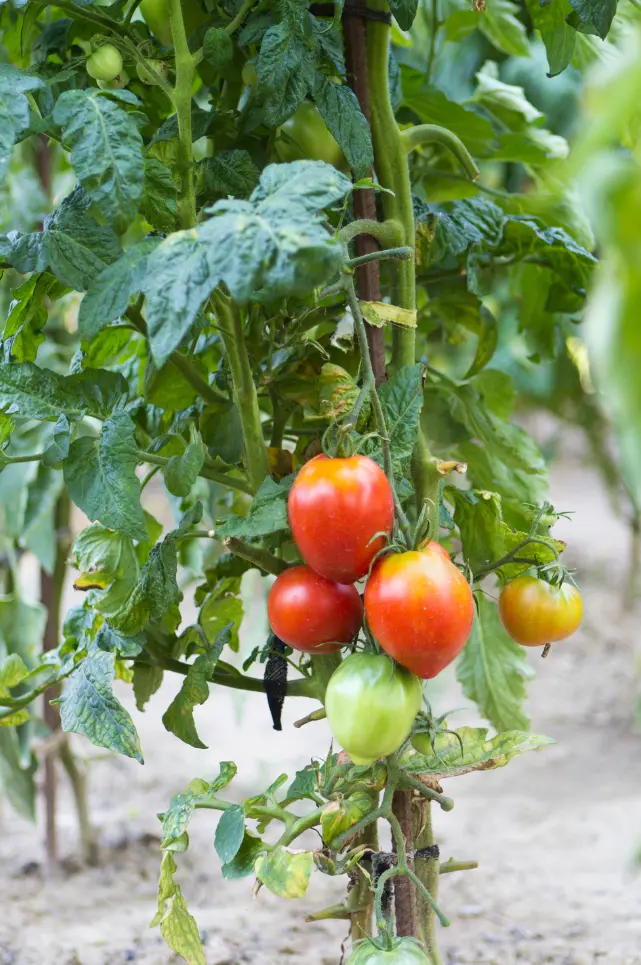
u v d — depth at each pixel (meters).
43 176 2.34
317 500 0.91
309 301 1.15
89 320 0.92
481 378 1.66
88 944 1.88
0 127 0.93
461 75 2.64
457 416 1.57
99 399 1.13
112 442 1.06
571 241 1.42
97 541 1.19
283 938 1.88
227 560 1.34
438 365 2.52
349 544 0.91
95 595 1.22
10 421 1.17
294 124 1.22
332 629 1.01
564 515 1.20
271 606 1.03
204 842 2.53
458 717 3.30
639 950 1.76
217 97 1.33
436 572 0.90
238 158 1.13
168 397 1.37
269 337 1.23
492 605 1.60
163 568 1.12
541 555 1.19
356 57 1.16
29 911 2.09
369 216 1.14
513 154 1.61
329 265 0.79
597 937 1.83
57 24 1.29
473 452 1.60
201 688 1.16
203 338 1.40
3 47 1.82
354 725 0.92
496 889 2.13
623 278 0.45
